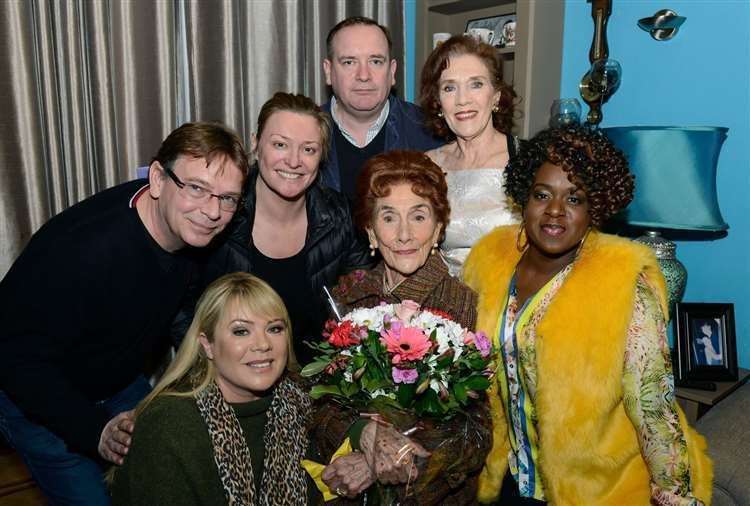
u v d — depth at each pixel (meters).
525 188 1.57
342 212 2.13
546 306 1.52
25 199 2.58
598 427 1.40
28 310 1.57
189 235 1.62
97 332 1.68
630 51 2.83
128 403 2.04
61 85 2.66
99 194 1.74
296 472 1.66
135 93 2.80
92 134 2.78
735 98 2.56
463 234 2.20
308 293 2.15
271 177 1.94
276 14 3.15
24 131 2.54
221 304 1.61
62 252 1.58
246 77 3.15
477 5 3.34
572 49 3.01
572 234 1.45
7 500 2.68
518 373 1.57
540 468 1.49
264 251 2.07
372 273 1.78
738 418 2.07
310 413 1.73
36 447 1.80
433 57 2.22
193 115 3.02
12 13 2.47
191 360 1.64
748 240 2.59
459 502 1.59
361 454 1.43
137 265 1.66
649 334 1.37
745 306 2.63
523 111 2.96
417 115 2.74
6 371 1.57
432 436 1.41
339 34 2.55
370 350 1.34
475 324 1.64
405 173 1.65
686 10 2.65
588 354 1.39
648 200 2.34
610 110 2.93
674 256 2.40
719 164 2.63
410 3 3.75
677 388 2.32
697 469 1.44
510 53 3.20
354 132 2.71
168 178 1.60
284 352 1.66
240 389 1.65
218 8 2.96
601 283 1.41
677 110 2.72
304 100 1.96
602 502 1.44
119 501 1.59
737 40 2.53
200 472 1.52
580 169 1.41
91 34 2.69
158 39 2.81
